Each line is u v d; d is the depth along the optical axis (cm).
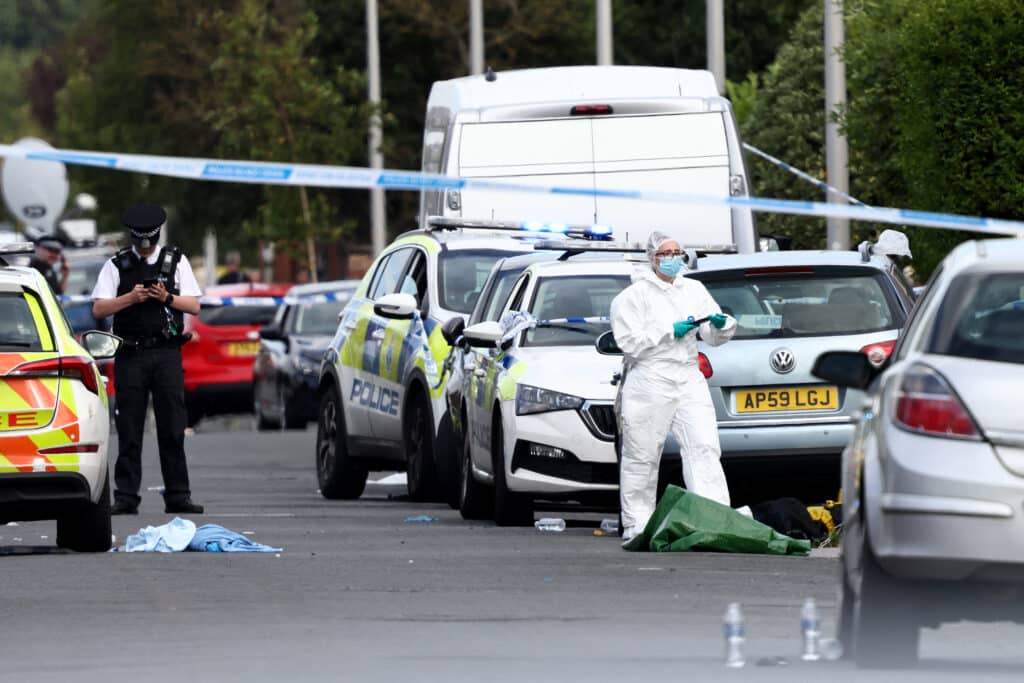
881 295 5719
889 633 3397
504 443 5981
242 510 7044
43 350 5347
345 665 3519
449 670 3453
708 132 7988
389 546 5503
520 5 18188
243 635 3881
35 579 4781
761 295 5725
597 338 6175
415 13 18138
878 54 8881
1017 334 3378
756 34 16512
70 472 5272
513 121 7981
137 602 4362
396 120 18075
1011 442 3291
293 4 18962
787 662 3491
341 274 19800
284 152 16088
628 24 17375
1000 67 7150
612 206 7962
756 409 5631
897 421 3369
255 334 13538
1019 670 3441
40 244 10719
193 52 19500
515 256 6938
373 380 7525
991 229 4984
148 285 6619
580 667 3472
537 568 4888
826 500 5847
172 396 6725
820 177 10638
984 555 3266
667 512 5275
